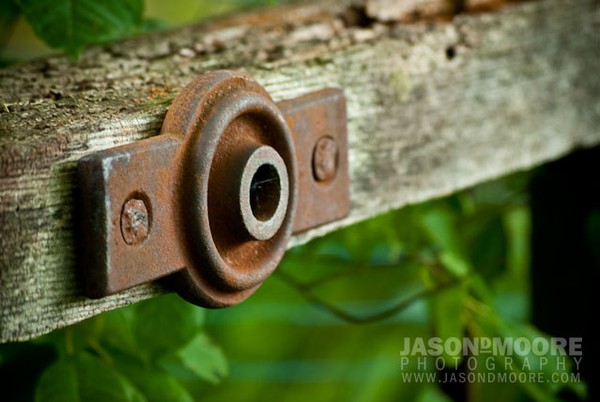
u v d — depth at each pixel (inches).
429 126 40.8
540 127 44.9
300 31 42.1
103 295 29.7
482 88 42.5
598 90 47.1
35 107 32.2
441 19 43.6
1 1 42.8
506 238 58.3
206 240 31.3
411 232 50.8
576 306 55.7
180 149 31.0
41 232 29.5
